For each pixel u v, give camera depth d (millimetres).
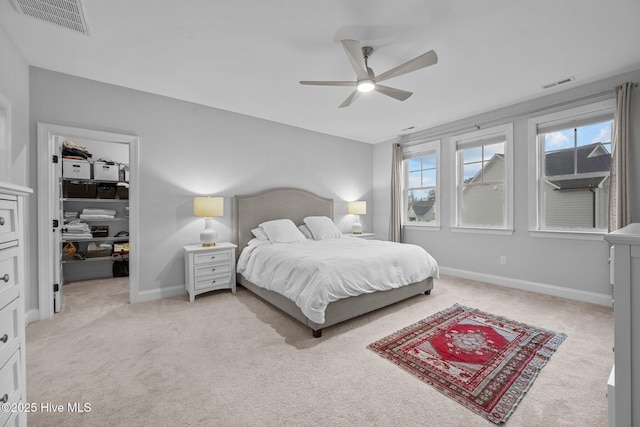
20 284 1018
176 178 3443
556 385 1662
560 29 2100
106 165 4363
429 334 2330
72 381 1704
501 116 3738
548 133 3424
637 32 2127
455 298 3246
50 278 2711
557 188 3363
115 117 3047
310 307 2225
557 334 2301
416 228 4840
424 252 3322
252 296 3412
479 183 4074
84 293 3523
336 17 1981
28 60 2545
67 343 2182
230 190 3889
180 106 3471
